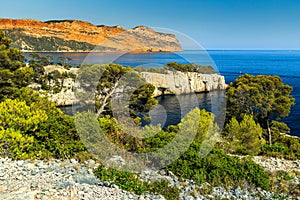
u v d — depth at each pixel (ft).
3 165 17.39
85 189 15.35
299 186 20.02
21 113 21.15
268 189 19.15
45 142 20.33
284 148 31.71
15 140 18.99
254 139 31.37
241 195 17.74
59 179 16.14
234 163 20.61
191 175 19.02
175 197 16.40
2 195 13.38
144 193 16.49
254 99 55.21
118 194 15.61
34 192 13.94
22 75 38.99
